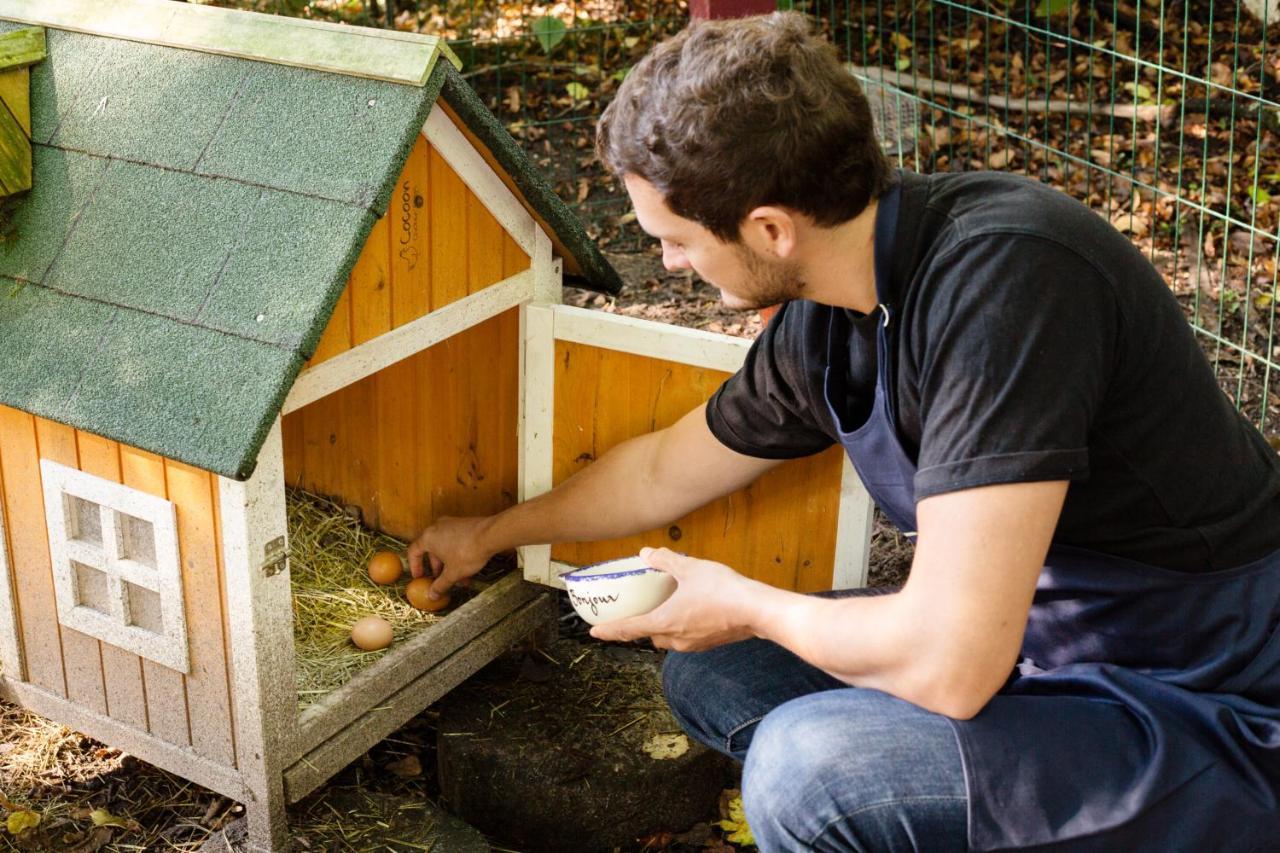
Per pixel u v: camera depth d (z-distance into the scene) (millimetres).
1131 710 1537
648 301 3840
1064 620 1626
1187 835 1467
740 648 1938
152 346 1843
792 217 1483
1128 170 4629
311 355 1771
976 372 1417
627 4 5516
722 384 2045
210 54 2025
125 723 2168
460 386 2500
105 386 1848
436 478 2598
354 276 1942
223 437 1739
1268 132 4719
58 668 2219
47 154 2053
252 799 2033
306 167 1872
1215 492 1535
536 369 2332
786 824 1559
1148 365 1478
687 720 1946
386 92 1888
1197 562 1538
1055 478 1398
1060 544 1592
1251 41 5238
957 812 1493
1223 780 1465
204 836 2141
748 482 2047
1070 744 1501
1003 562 1410
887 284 1534
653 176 1491
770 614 1646
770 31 1461
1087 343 1415
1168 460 1512
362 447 2670
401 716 2229
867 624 1521
